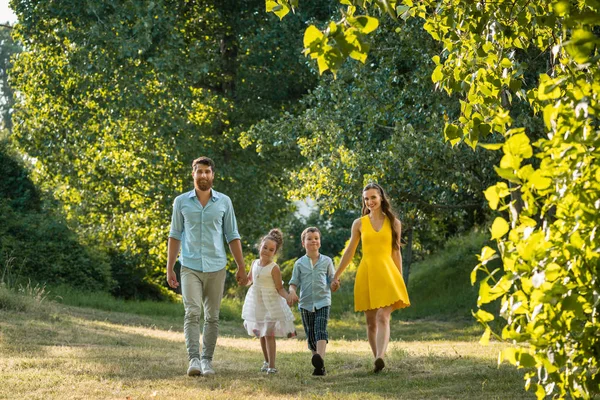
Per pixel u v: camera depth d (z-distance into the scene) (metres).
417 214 17.42
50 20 22.80
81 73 21.61
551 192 2.81
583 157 2.76
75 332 11.27
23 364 7.38
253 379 6.89
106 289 21.89
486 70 4.69
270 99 24.66
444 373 7.21
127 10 21.08
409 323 19.75
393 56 15.28
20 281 19.69
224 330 17.33
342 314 22.03
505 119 3.55
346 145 17.17
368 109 16.02
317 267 7.86
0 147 24.48
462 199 16.78
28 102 24.50
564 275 2.74
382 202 7.48
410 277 26.62
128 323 15.88
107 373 6.95
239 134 23.80
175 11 22.50
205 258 7.14
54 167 24.45
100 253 22.06
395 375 7.19
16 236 20.88
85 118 23.16
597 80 3.02
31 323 11.67
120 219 24.48
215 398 5.65
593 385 2.87
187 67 21.86
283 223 26.98
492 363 8.01
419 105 14.88
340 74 16.91
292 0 3.79
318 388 6.49
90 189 24.66
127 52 20.39
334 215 34.88
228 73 25.12
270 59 23.69
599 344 2.75
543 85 3.08
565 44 2.71
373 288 7.30
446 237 27.44
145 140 22.72
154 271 25.58
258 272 7.66
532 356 2.81
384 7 3.00
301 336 16.86
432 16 4.98
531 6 4.50
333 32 2.97
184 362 7.96
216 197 7.26
